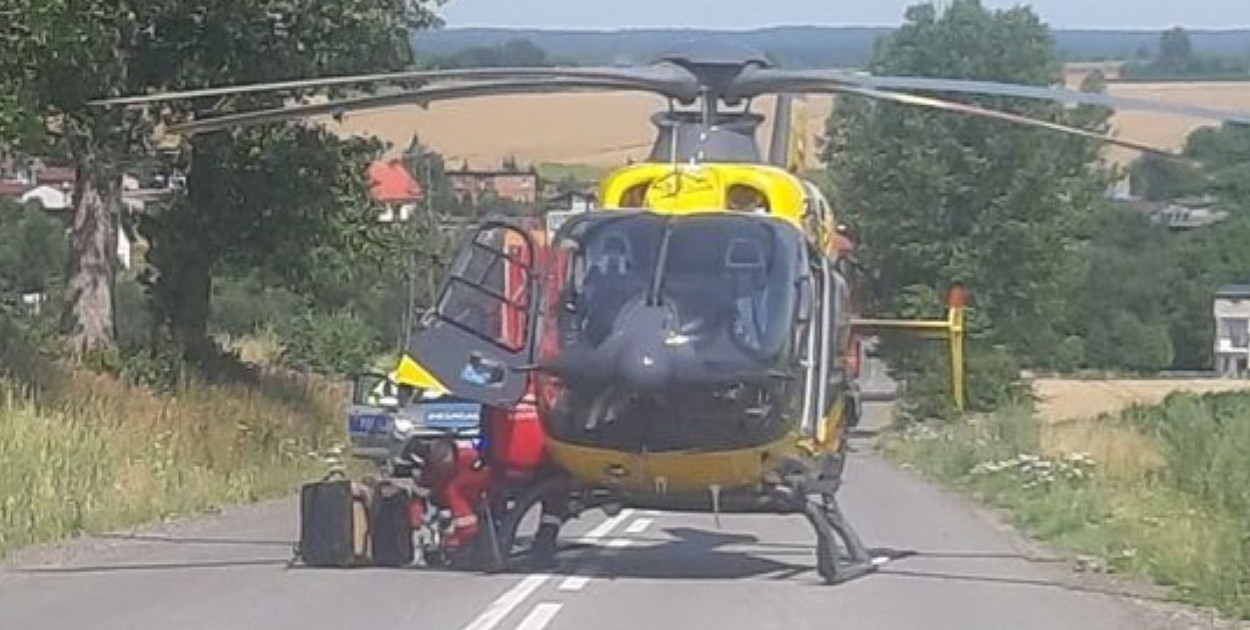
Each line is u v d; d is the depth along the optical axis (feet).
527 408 52.80
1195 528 63.26
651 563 57.67
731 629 44.27
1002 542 70.03
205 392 100.37
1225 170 233.76
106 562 55.62
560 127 187.42
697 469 49.47
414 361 52.47
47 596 47.93
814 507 53.16
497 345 51.70
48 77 85.81
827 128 221.46
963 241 209.26
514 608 46.62
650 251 50.34
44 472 66.18
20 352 87.20
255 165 108.88
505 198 132.77
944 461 128.88
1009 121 46.65
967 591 52.75
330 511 54.13
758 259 50.11
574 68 47.21
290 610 45.68
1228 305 245.24
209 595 48.21
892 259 211.00
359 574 52.80
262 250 113.50
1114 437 121.80
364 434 98.43
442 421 75.46
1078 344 218.38
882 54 223.71
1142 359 244.22
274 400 109.81
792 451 50.47
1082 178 214.48
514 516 53.67
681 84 49.11
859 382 59.72
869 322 59.77
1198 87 206.08
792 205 52.31
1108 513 75.46
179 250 111.45
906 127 209.56
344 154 112.57
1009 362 192.75
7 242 176.65
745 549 63.16
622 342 48.88
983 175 208.64
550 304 50.72
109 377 92.43
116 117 99.35
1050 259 210.38
